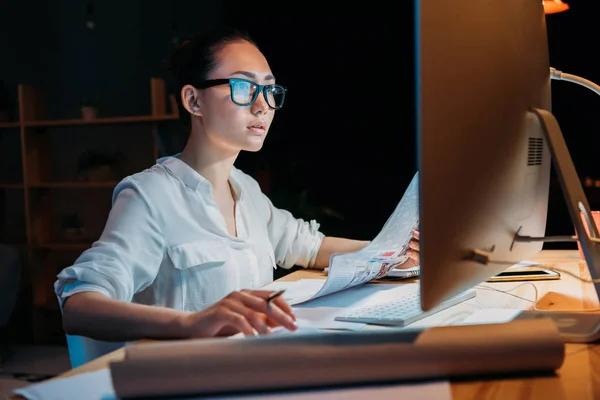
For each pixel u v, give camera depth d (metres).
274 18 4.21
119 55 4.36
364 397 0.61
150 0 4.29
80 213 4.28
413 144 4.09
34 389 0.65
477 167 0.76
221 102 1.38
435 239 0.69
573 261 1.62
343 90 4.18
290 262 1.71
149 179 1.37
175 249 1.35
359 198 4.21
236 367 0.61
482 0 0.79
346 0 4.10
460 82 0.72
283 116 4.29
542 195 1.04
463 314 0.99
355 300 1.14
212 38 1.43
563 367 0.71
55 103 4.47
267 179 4.25
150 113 4.30
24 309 4.12
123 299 1.13
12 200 4.40
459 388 0.63
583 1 3.39
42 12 4.48
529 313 0.99
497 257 0.89
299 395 0.61
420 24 0.66
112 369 0.60
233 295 0.85
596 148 3.45
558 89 3.48
